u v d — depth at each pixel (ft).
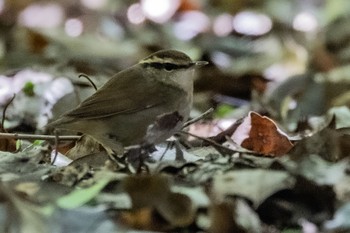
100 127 34.32
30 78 54.44
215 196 29.30
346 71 55.72
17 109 47.01
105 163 33.32
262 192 29.76
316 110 51.13
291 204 29.99
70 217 28.48
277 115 49.08
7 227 28.17
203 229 28.89
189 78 35.70
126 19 80.74
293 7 79.97
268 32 75.15
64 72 56.49
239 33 75.61
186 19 81.76
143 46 69.77
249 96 59.00
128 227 28.89
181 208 29.01
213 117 47.78
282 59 66.18
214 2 84.89
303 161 31.53
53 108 46.85
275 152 36.70
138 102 34.47
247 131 37.32
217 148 35.01
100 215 28.63
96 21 79.15
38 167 33.83
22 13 80.94
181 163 32.63
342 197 30.04
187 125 37.81
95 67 61.05
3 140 38.40
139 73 35.27
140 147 33.83
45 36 69.00
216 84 59.26
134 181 29.48
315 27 71.46
